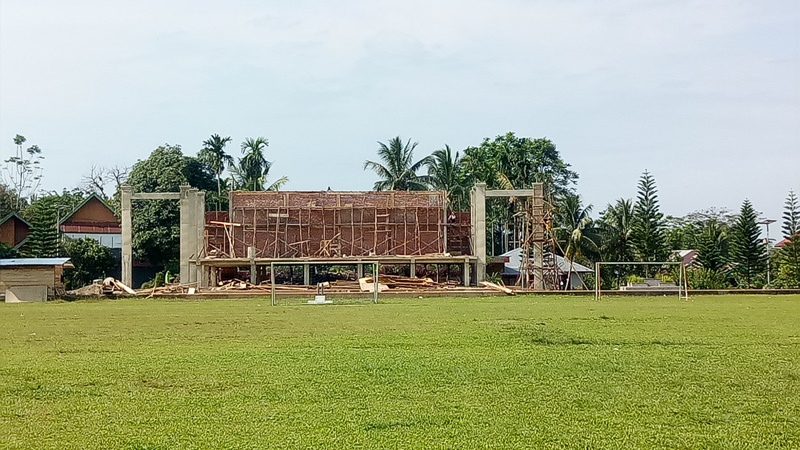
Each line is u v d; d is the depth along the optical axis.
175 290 48.44
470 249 59.34
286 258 54.94
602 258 67.62
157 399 11.09
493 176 77.12
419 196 59.62
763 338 18.64
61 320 26.77
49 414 10.20
